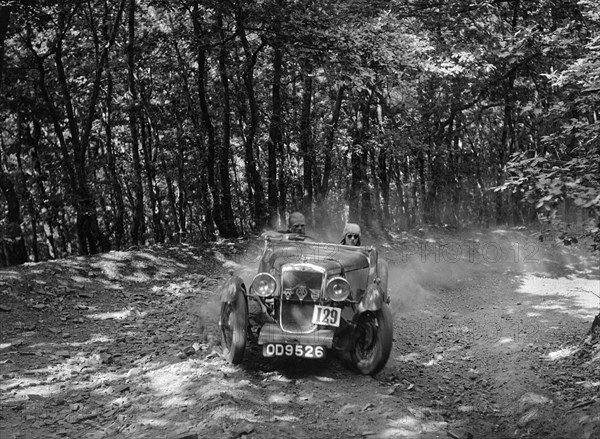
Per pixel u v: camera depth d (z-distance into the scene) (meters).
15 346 7.76
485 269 15.32
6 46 17.41
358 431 5.54
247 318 6.98
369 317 7.18
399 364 8.16
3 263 22.00
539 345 9.16
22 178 21.52
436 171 21.53
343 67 13.62
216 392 5.98
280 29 13.56
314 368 7.24
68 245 28.08
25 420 5.68
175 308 9.80
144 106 17.11
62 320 8.91
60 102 18.89
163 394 6.16
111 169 19.25
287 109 19.50
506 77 18.72
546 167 8.07
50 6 14.75
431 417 6.25
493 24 20.50
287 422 5.65
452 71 16.33
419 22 18.92
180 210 22.66
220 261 13.19
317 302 6.95
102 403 6.07
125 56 17.31
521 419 6.66
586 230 8.12
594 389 7.19
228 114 16.09
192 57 18.20
